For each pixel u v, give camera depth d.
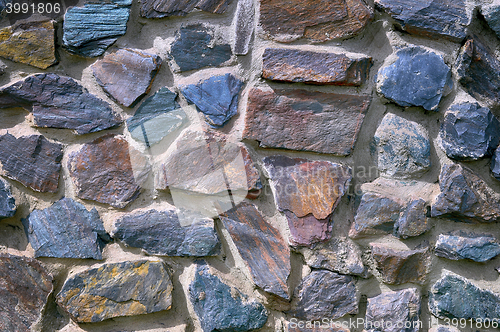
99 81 2.08
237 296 2.05
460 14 2.08
